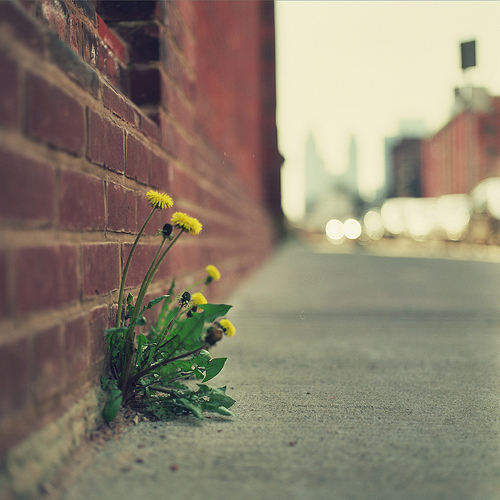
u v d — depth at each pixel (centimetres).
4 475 91
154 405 119
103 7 151
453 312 258
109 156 119
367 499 97
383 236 1565
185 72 176
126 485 98
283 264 698
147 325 137
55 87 102
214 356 162
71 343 106
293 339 188
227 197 319
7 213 93
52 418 100
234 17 411
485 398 130
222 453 107
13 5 94
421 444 110
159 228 147
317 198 3666
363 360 158
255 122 719
